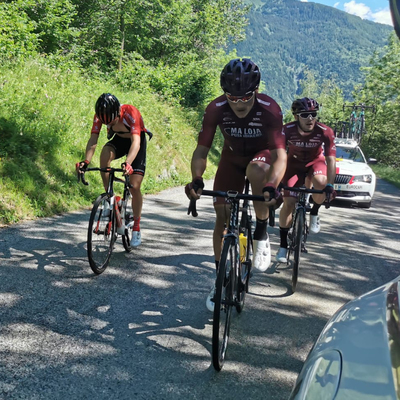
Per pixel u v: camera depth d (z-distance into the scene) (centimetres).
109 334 312
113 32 2084
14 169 671
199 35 2672
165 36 2367
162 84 1941
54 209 666
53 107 940
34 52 1308
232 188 391
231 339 327
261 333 341
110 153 485
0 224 557
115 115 447
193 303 386
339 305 420
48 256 461
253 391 260
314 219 617
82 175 452
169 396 247
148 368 273
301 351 317
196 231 664
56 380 250
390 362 119
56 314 333
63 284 393
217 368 275
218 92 2544
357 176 1080
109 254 452
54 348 284
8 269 411
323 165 562
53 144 816
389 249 677
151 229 648
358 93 5784
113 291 393
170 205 877
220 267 283
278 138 344
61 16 1717
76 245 510
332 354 136
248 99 316
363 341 135
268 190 297
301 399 128
